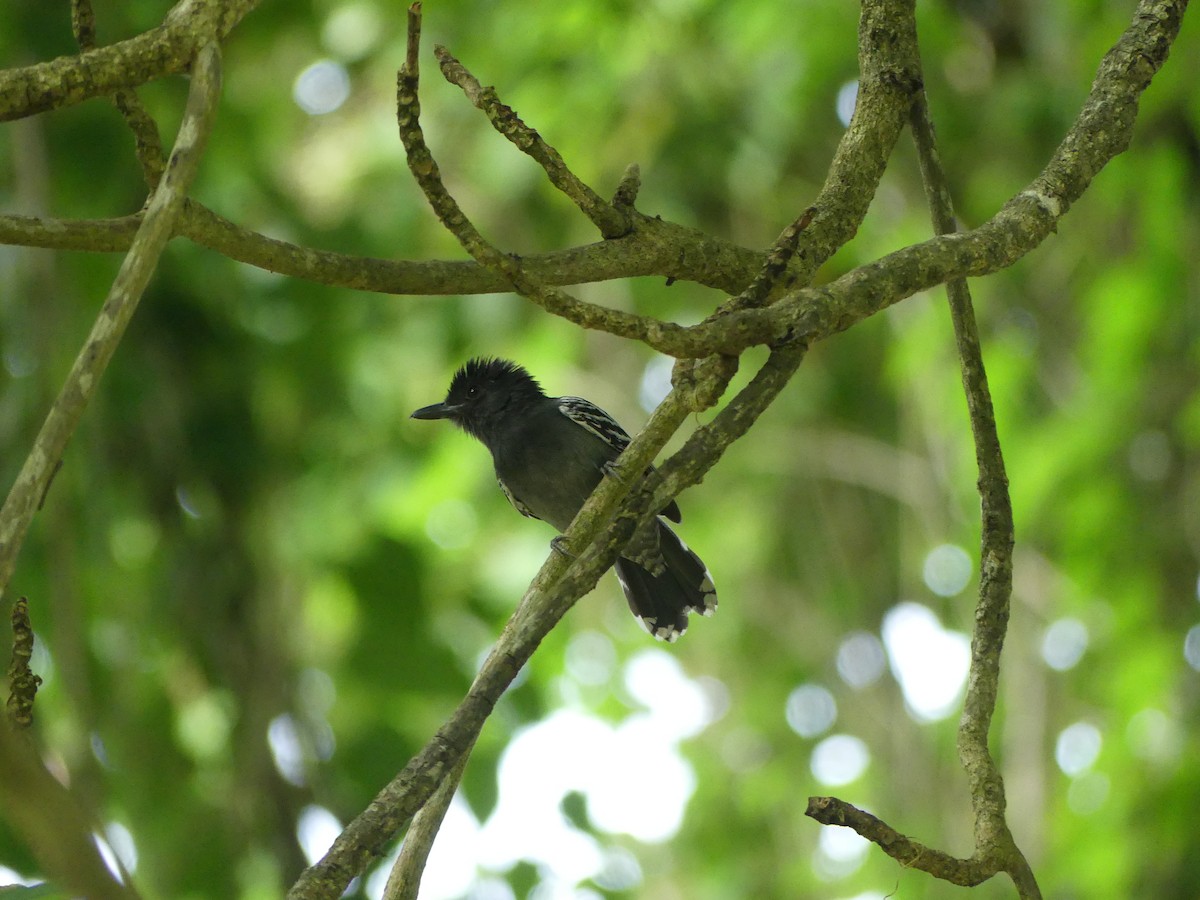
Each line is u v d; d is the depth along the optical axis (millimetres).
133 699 12445
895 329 17391
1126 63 5898
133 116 4934
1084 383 13953
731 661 25172
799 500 23406
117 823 11883
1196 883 11961
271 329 13836
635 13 15750
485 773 12586
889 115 6039
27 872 7391
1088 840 12367
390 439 16422
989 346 14500
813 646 23828
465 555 17109
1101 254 15336
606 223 5676
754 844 23812
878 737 23344
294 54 17328
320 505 14172
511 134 5273
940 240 5160
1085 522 13148
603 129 16453
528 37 15914
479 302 17391
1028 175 16000
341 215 16953
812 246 5656
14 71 4551
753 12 14914
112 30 11945
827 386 21266
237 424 12242
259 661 11727
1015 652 18891
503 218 18031
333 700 12773
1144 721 12742
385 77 17219
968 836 19172
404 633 12664
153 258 3904
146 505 11922
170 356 12203
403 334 17328
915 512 21516
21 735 2717
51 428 3656
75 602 10625
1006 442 13641
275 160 16484
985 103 16281
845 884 21500
